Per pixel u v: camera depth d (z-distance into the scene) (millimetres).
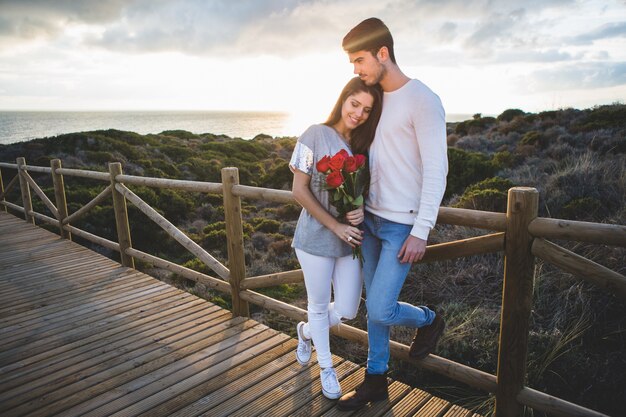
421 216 1590
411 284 4273
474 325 3289
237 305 3193
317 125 1797
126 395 2240
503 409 1898
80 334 2969
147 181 3824
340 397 2121
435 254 2023
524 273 1741
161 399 2195
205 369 2477
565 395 2590
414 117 1572
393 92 1650
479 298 3781
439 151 1543
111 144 16906
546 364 2705
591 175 5559
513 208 1721
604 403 2494
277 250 7582
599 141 8969
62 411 2119
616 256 3453
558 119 13617
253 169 17516
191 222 10680
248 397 2189
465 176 8344
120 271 4355
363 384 2053
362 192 1806
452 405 2074
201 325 3072
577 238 1575
